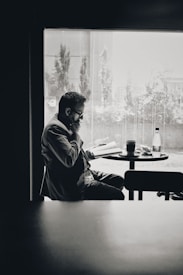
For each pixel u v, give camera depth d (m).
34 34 2.62
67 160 2.37
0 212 1.33
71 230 1.12
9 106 2.64
